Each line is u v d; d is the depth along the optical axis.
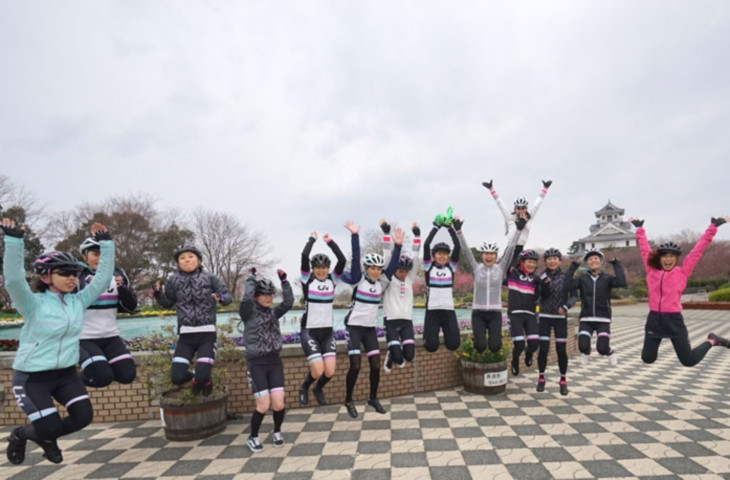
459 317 14.24
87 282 4.25
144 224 28.86
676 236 56.53
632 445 4.19
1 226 3.02
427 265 5.77
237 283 34.97
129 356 4.38
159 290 4.33
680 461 3.81
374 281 5.33
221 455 4.19
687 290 45.41
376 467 3.82
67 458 4.20
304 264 5.11
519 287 6.21
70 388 3.42
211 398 4.78
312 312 5.04
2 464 4.09
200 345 4.38
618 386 6.66
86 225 27.59
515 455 4.01
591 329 5.91
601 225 72.56
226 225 34.16
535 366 8.05
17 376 3.25
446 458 3.97
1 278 23.42
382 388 6.16
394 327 5.43
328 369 4.93
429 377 6.55
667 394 6.14
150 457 4.18
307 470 3.79
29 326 3.24
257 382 4.26
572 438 4.41
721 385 6.68
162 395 4.80
